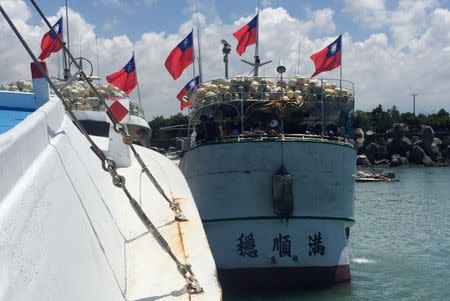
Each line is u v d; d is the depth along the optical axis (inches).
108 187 278.1
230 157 645.3
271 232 628.7
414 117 4707.2
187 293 190.5
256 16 837.2
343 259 647.1
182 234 247.8
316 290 624.1
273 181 621.9
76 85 578.9
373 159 4303.6
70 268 134.0
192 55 898.7
